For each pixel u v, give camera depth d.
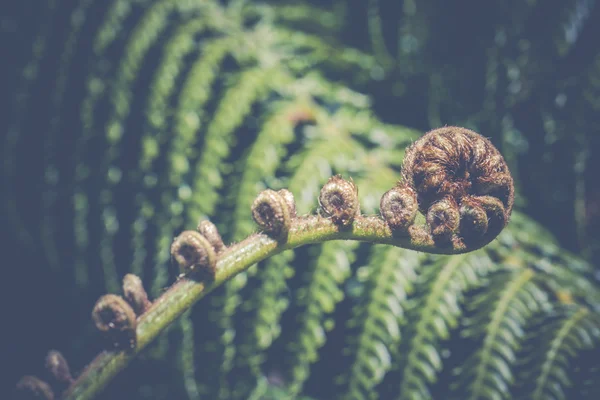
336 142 0.87
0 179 0.96
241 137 0.93
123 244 0.90
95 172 0.91
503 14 0.96
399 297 0.74
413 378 0.71
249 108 0.90
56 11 0.96
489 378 0.70
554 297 0.77
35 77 0.95
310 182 0.82
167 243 0.84
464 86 0.99
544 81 0.94
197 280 0.42
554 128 0.93
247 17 1.05
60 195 0.93
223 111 0.88
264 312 0.78
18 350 0.95
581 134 0.92
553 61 0.93
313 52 1.00
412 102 1.01
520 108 0.95
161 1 0.98
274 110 0.90
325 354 0.80
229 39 0.98
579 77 0.92
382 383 0.74
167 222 0.85
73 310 0.98
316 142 0.87
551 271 0.79
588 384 0.69
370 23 1.02
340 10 1.07
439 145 0.42
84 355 0.94
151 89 0.91
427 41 1.00
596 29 0.93
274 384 0.82
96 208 0.90
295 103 0.91
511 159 0.94
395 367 0.73
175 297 0.43
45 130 0.94
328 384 0.79
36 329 0.96
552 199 0.93
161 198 0.86
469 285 0.77
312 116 0.91
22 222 0.97
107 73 0.93
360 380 0.72
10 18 0.98
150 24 0.96
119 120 0.91
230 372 0.79
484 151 0.42
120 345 0.42
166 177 0.86
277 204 0.41
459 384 0.70
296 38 1.02
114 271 0.90
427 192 0.42
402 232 0.41
